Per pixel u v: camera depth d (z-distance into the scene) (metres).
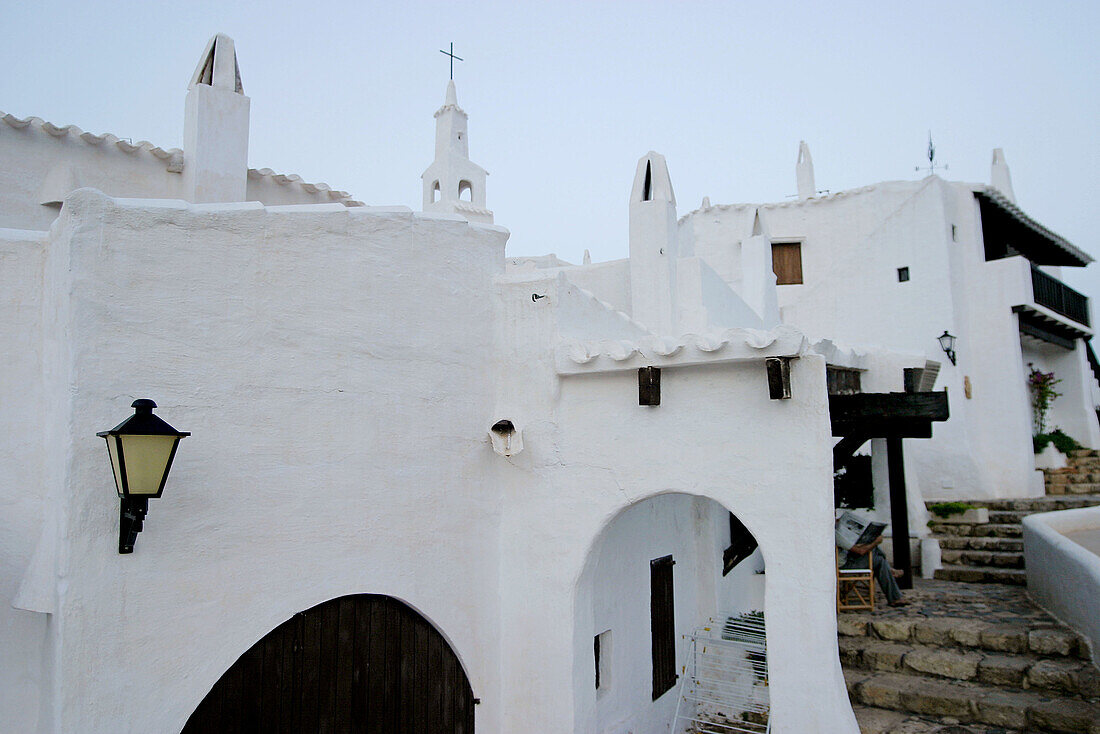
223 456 4.53
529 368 6.11
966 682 6.66
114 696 3.92
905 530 9.33
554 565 5.90
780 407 5.18
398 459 5.46
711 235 17.31
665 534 8.16
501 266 6.41
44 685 3.96
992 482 13.51
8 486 4.21
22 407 4.30
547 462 6.01
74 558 3.83
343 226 5.30
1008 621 7.71
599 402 5.86
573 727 5.67
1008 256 17.22
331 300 5.18
